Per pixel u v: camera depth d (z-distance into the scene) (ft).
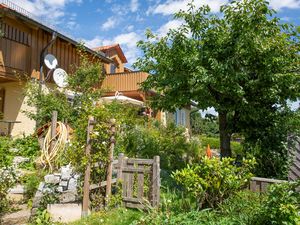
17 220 16.21
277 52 25.31
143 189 19.12
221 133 30.07
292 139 24.53
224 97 27.61
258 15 24.79
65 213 16.85
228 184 16.52
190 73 26.37
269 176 27.32
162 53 28.17
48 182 18.57
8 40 39.81
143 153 31.94
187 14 27.58
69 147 19.74
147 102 33.81
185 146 39.09
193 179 16.49
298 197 13.38
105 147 19.10
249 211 15.05
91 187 18.43
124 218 16.94
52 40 43.62
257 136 28.50
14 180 18.58
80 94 40.09
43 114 35.22
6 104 44.21
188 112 81.51
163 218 15.08
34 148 29.04
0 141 20.29
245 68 26.99
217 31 26.76
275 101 27.94
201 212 15.39
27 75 41.01
